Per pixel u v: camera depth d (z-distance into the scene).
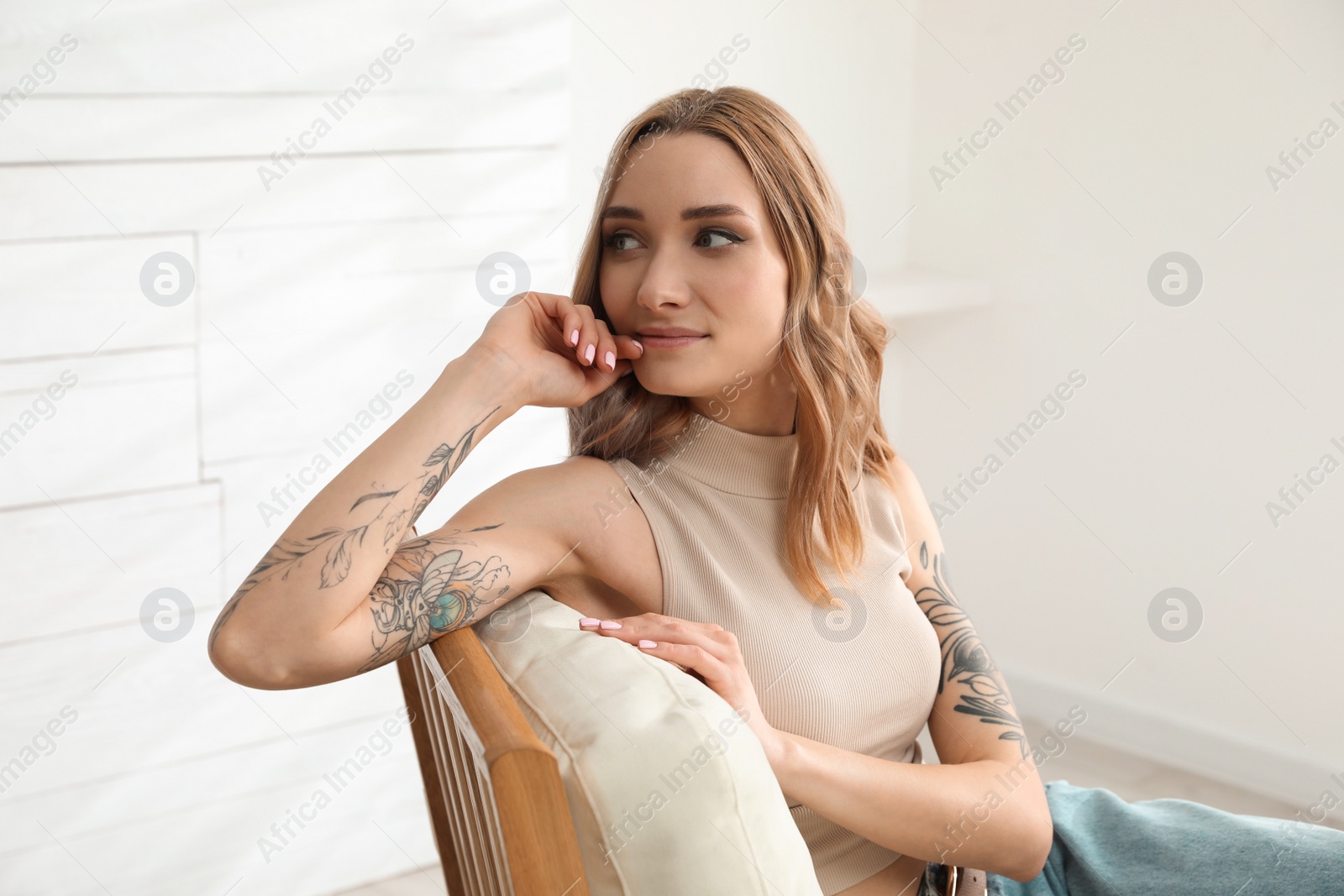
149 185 1.71
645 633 0.96
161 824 1.90
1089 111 2.46
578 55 2.28
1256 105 2.22
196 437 1.81
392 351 1.95
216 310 1.79
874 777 1.01
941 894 1.14
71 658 1.78
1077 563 2.63
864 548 1.14
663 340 1.04
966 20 2.63
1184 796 2.37
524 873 0.75
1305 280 2.21
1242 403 2.33
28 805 1.79
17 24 1.58
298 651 0.86
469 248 1.99
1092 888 1.17
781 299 1.05
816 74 2.60
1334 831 1.14
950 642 1.22
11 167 1.61
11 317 1.65
